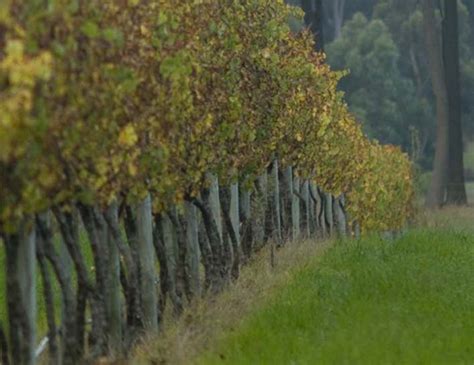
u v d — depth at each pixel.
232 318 39.69
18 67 23.41
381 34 194.00
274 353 34.44
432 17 143.00
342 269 50.88
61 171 28.20
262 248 56.62
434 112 199.38
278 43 54.31
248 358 34.00
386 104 191.12
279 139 55.62
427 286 45.47
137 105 31.86
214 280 46.25
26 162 26.14
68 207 30.70
